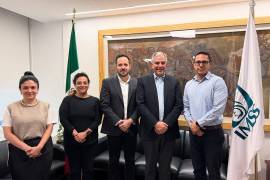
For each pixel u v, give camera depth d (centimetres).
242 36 345
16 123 244
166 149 264
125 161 298
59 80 441
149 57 386
